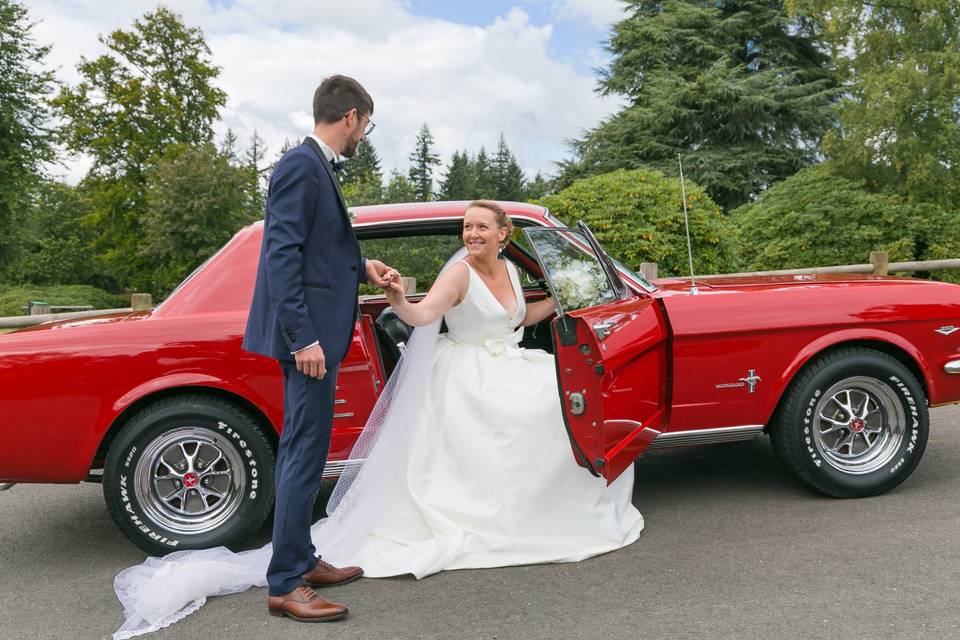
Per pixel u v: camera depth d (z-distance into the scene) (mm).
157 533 3148
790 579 2707
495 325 3398
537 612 2562
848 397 3557
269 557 3035
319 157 2578
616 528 3143
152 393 3184
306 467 2623
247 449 3182
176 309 3229
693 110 24016
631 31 26969
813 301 3477
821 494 3650
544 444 3121
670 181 9664
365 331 3377
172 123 34031
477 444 3139
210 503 3297
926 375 3562
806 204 17250
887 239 16391
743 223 17938
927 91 17016
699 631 2355
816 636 2283
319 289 2553
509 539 3041
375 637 2441
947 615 2383
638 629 2395
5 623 2715
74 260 53219
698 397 3367
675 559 2963
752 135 24531
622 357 3006
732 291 3492
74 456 3078
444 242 3686
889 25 18359
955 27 17844
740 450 4637
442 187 82438
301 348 2455
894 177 17766
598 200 9430
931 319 3547
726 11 27641
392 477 3178
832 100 25250
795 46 26797
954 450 4383
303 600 2615
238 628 2562
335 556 3018
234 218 29484
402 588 2828
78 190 35250
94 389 3062
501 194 82062
